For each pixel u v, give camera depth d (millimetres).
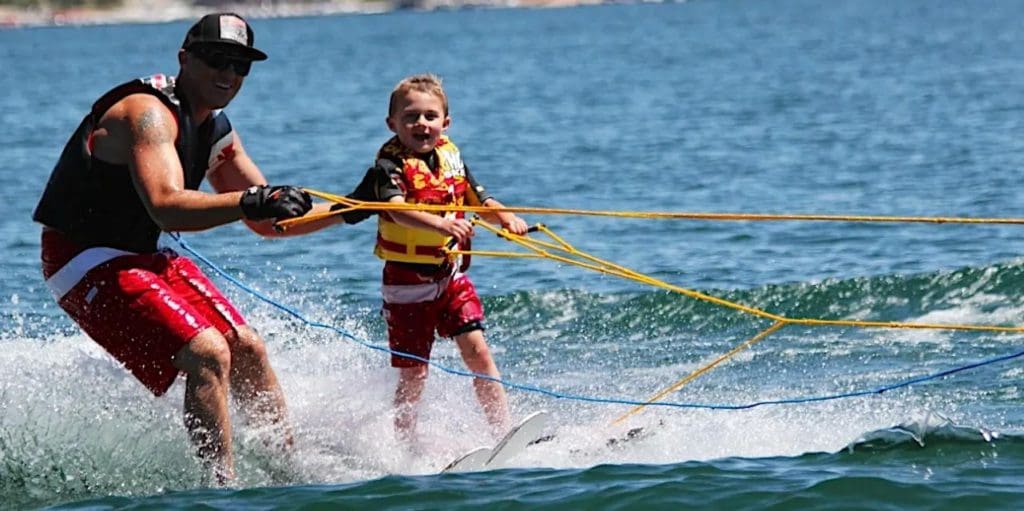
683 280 42594
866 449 23500
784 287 39125
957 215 52812
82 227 24172
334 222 26391
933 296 37531
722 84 138875
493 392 27125
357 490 22172
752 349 34656
